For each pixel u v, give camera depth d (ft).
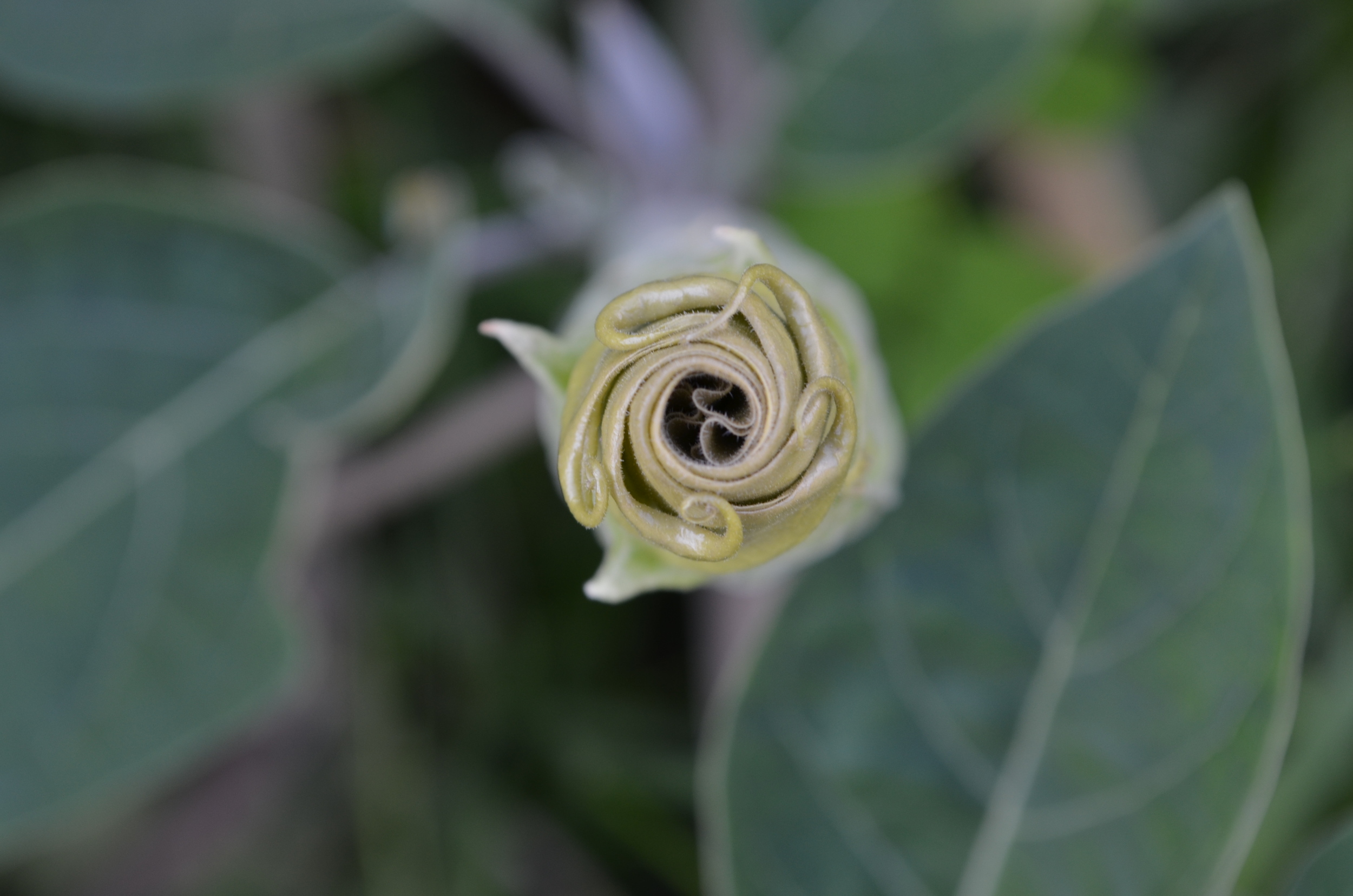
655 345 0.73
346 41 1.25
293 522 1.14
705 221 0.96
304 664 1.13
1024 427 0.91
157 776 1.10
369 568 1.50
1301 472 0.87
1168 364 0.89
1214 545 0.89
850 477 0.81
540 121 1.55
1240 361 0.88
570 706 1.49
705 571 0.77
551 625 1.51
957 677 0.92
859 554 0.92
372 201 1.52
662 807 1.45
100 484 1.15
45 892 1.56
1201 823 0.89
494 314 1.49
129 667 1.12
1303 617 0.87
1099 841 0.91
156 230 1.18
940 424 0.91
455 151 1.55
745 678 0.93
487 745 1.49
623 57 1.29
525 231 1.28
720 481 0.72
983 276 1.40
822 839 0.93
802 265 0.84
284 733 1.53
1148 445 0.89
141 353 1.18
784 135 1.28
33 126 1.47
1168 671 0.90
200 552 1.14
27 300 1.16
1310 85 1.49
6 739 1.09
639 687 1.50
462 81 1.56
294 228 1.19
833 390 0.72
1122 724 0.91
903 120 1.26
